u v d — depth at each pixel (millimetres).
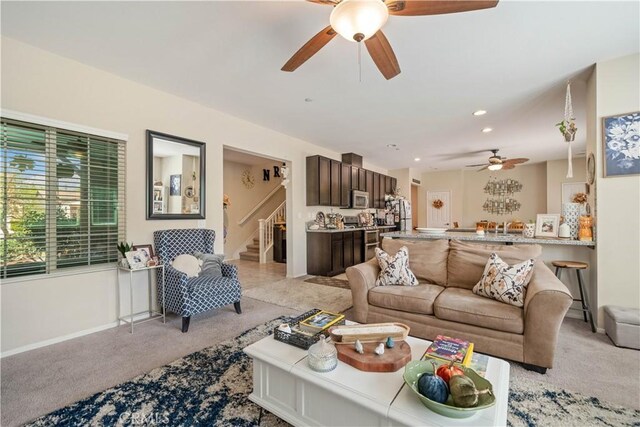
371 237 6879
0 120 2326
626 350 2404
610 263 2723
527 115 4145
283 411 1520
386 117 4234
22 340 2412
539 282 2201
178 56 2615
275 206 8539
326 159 5793
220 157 3996
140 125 3174
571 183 7449
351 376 1401
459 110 3949
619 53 2574
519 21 2121
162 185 3357
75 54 2588
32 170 2498
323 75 2961
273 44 2430
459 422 1108
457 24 2150
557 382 1962
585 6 1968
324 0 1546
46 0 1906
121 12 2035
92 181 2852
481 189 8977
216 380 1989
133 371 2109
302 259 5543
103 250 2926
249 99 3578
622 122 2648
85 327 2766
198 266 3277
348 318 3180
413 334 2537
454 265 2904
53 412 1678
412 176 8898
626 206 2654
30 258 2492
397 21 2105
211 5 1967
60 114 2613
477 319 2242
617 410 1683
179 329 2896
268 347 1682
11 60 2361
